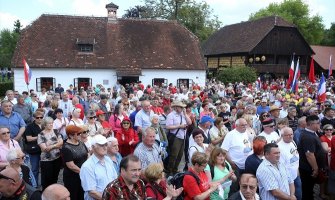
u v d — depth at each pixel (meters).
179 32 31.42
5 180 3.68
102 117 8.26
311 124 6.61
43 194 3.30
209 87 23.00
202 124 7.67
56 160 6.96
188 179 4.64
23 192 3.79
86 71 26.92
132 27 30.58
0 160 5.79
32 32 27.75
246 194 4.27
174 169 8.77
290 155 6.02
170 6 47.16
